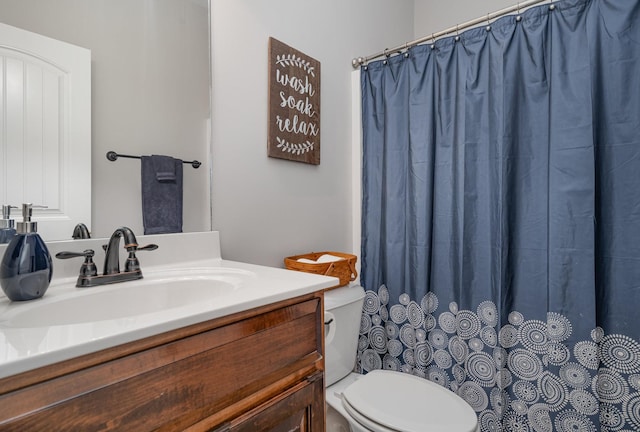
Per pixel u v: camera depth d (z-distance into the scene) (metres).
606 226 1.14
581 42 1.17
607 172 1.14
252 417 0.65
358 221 1.81
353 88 1.83
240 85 1.28
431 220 1.50
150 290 0.86
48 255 0.71
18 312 0.62
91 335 0.47
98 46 0.94
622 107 1.11
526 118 1.28
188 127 1.13
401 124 1.62
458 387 1.42
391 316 1.64
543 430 1.23
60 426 0.43
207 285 0.91
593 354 1.14
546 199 1.24
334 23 1.72
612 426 1.11
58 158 0.88
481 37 1.37
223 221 1.23
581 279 1.16
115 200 0.98
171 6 1.09
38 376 0.42
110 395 0.48
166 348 0.54
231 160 1.25
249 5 1.31
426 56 1.53
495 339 1.33
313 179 1.61
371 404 1.12
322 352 0.84
